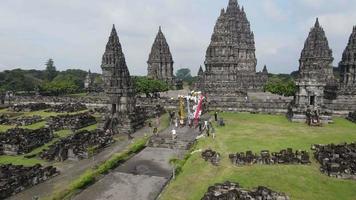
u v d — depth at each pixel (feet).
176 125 242.58
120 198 117.91
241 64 499.92
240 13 495.82
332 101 326.65
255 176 133.39
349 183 126.52
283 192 115.75
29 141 191.52
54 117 276.62
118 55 395.14
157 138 200.64
